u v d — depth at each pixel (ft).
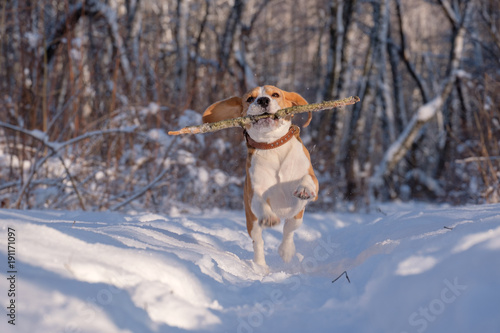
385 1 53.06
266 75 69.56
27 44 25.94
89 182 23.71
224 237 17.20
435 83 82.38
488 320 6.70
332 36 50.01
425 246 9.15
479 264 7.79
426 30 101.40
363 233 16.46
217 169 26.96
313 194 12.60
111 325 7.02
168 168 24.00
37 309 6.82
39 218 13.01
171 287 8.71
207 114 14.66
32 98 24.45
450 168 36.68
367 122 74.95
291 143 13.84
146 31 43.68
